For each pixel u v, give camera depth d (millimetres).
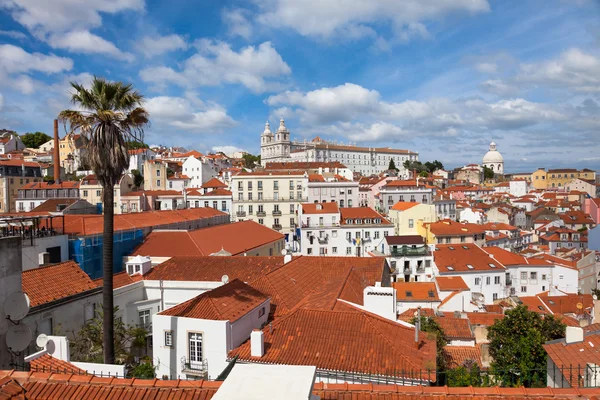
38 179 119000
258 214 100312
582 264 63531
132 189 107438
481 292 59594
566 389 10359
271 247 57000
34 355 15586
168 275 32281
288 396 7820
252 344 18781
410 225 84875
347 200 101750
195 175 138875
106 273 18328
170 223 53031
